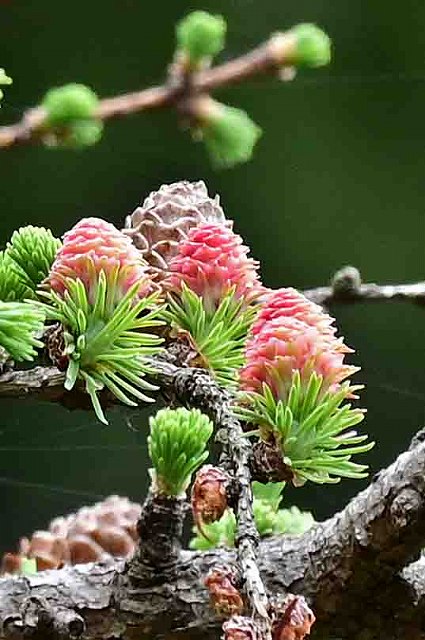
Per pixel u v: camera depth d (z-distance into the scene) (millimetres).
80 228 413
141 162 973
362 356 955
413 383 948
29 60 994
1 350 408
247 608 358
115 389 403
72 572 402
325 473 397
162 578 397
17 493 921
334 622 399
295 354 399
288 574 396
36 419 924
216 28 460
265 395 396
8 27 984
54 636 394
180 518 394
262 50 458
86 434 923
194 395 398
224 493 373
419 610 397
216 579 360
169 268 424
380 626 398
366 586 395
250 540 366
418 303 519
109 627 398
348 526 393
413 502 384
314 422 395
